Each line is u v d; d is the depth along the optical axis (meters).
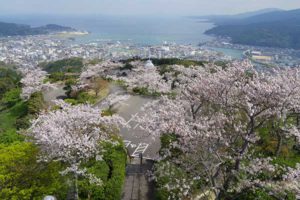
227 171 13.43
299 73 14.78
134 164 17.95
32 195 12.64
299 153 17.27
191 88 16.48
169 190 12.84
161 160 15.32
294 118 18.34
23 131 18.39
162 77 32.84
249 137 12.55
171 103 16.86
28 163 13.46
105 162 16.16
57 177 13.45
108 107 28.59
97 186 14.14
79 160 13.68
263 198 12.40
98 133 13.96
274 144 16.75
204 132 12.79
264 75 14.16
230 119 14.24
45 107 29.52
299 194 10.98
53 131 12.61
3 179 12.53
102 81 35.41
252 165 12.46
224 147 13.20
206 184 13.66
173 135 16.02
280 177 13.73
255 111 12.70
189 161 12.88
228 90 14.07
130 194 15.00
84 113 14.03
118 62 46.59
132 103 30.19
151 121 15.28
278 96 12.11
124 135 22.45
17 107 33.62
